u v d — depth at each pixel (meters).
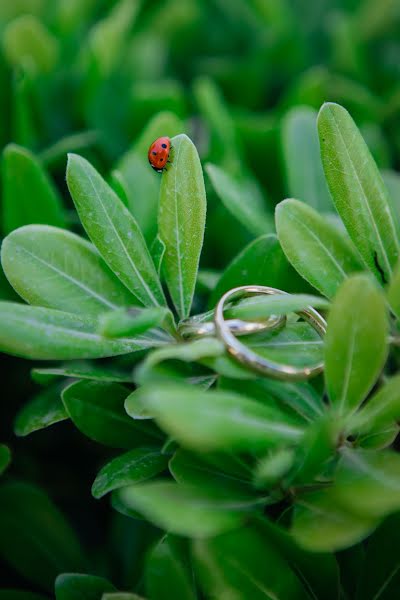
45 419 0.20
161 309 0.19
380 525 0.19
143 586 0.20
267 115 0.31
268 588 0.18
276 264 0.21
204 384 0.20
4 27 0.32
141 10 0.34
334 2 0.35
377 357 0.18
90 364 0.24
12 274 0.20
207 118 0.27
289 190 0.24
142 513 0.19
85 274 0.20
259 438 0.18
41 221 0.24
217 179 0.23
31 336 0.19
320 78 0.29
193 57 0.35
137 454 0.20
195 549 0.18
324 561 0.19
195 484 0.18
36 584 0.22
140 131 0.28
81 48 0.31
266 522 0.18
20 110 0.26
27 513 0.22
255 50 0.35
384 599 0.19
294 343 0.20
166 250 0.20
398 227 0.20
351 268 0.20
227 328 0.19
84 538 0.24
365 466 0.18
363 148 0.20
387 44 0.35
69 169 0.20
